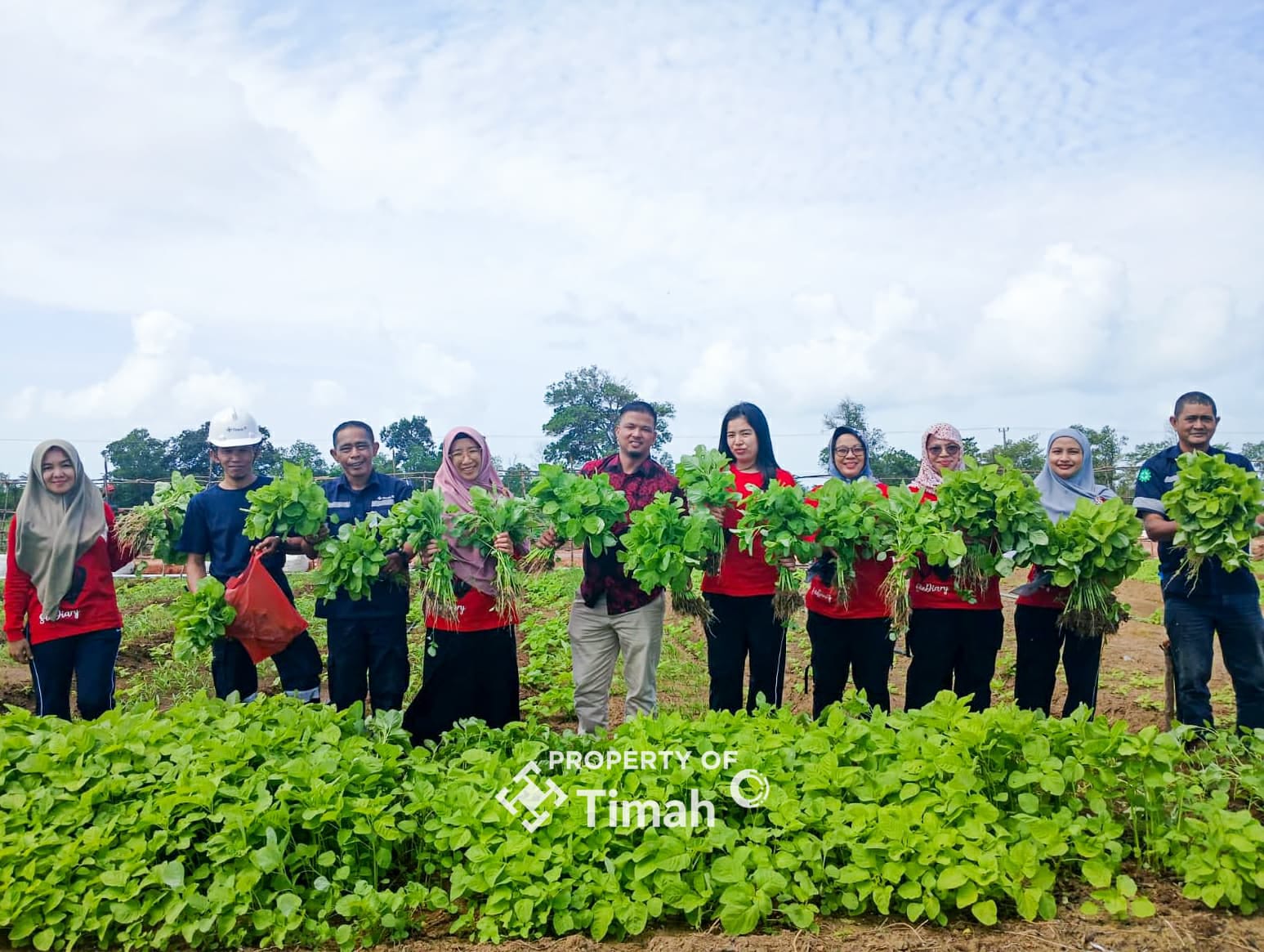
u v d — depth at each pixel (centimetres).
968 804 405
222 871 399
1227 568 538
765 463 613
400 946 378
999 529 541
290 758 459
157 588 1770
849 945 362
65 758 455
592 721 599
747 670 941
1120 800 482
